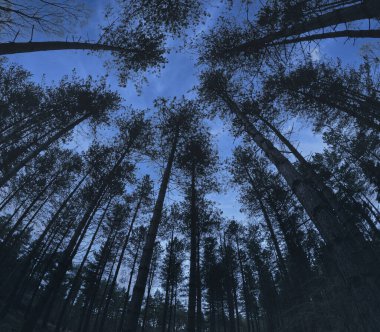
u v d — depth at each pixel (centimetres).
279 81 1174
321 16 488
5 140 1494
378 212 1550
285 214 1395
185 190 1650
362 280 314
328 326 457
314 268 1028
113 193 2095
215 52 844
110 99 1784
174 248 2583
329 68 1262
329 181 1507
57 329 2067
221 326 4594
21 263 2791
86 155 1980
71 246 1386
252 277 2891
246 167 1936
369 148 1583
